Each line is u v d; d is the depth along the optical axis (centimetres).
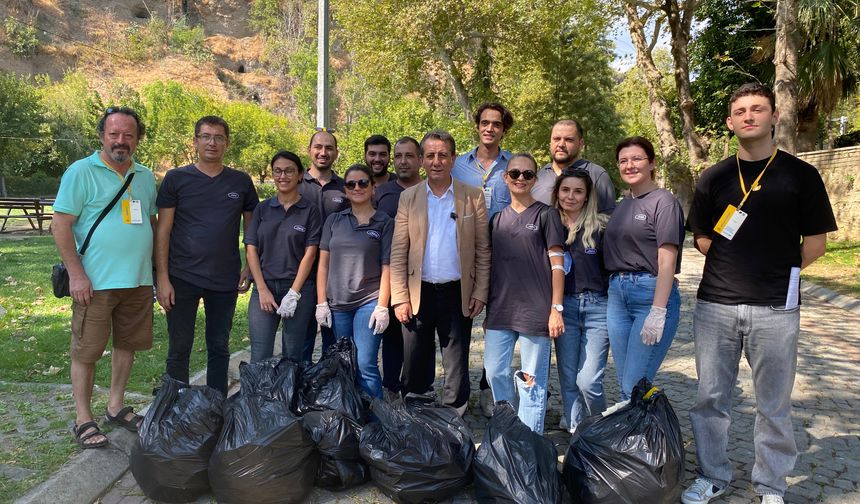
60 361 518
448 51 2028
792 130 1330
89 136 5034
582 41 2044
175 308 405
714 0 1905
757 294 310
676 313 353
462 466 325
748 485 347
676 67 1772
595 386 374
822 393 506
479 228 391
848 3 1380
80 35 8319
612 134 2611
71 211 354
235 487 305
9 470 328
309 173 518
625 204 356
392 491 318
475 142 2119
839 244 1329
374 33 1959
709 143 2059
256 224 419
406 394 400
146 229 383
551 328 357
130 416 386
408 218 398
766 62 1825
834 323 769
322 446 329
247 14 10175
